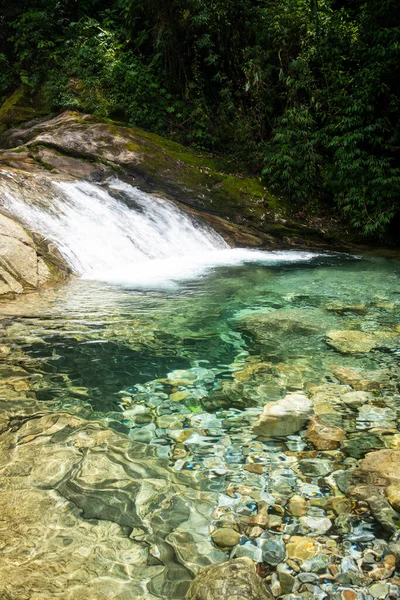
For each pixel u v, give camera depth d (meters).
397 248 8.59
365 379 2.93
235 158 10.20
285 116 9.73
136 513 1.74
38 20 11.48
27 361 3.06
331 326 3.93
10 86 11.88
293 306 4.52
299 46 10.34
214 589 1.37
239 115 10.51
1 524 1.65
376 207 8.84
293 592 1.43
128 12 11.28
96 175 7.90
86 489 1.86
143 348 3.35
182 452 2.14
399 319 4.16
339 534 1.66
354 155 9.16
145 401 2.61
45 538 1.60
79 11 12.69
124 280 5.34
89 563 1.50
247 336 3.65
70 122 9.32
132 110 10.39
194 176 8.62
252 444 2.21
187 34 10.72
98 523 1.68
